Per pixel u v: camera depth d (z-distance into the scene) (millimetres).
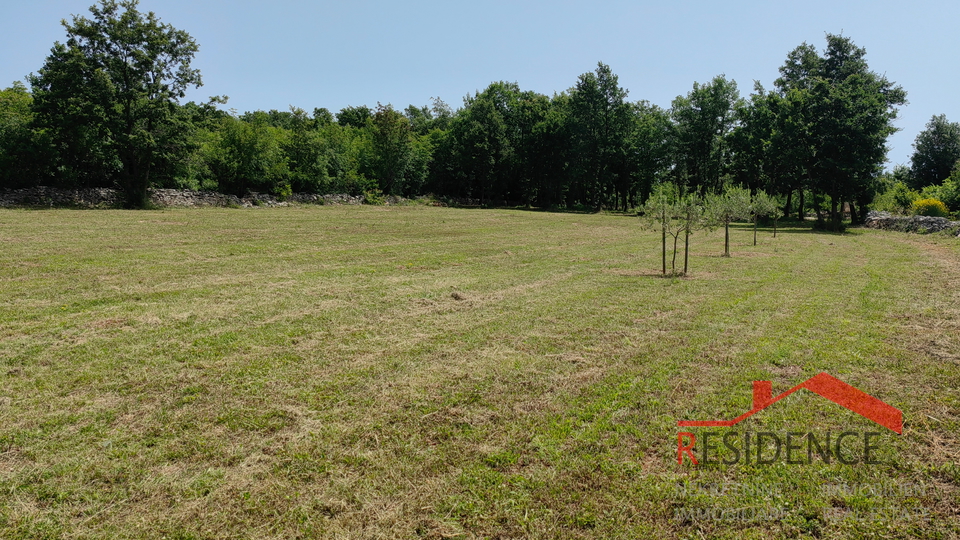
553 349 7223
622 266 16016
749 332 7965
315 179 49625
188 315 8898
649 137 59719
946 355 6586
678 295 11125
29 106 33250
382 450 4375
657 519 3453
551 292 11508
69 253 14750
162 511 3574
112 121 33875
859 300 10328
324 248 18578
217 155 42906
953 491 3656
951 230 26047
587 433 4625
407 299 10570
